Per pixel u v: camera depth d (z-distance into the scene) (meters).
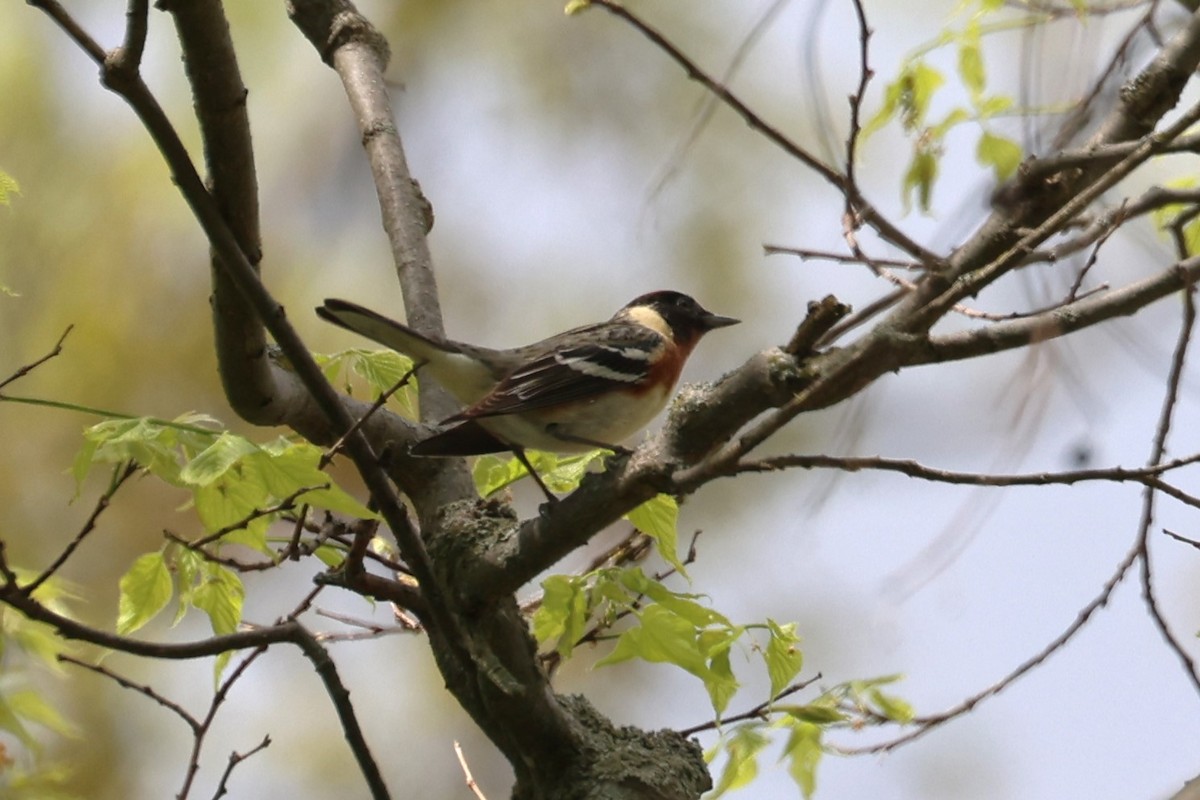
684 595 6.70
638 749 7.24
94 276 13.07
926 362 5.50
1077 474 5.29
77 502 12.98
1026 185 5.95
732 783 7.17
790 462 5.24
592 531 6.53
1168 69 6.39
